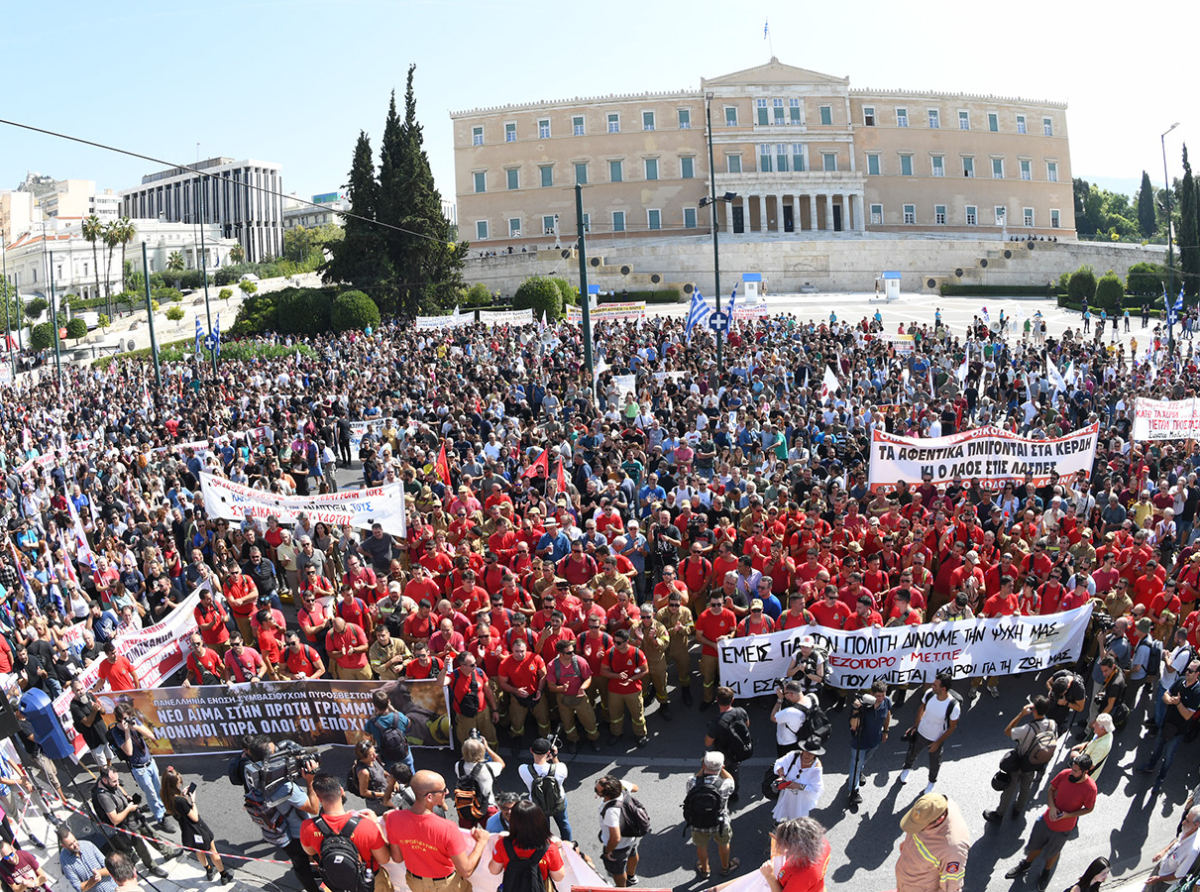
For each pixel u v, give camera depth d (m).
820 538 14.70
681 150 94.69
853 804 10.67
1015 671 12.88
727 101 94.69
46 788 11.84
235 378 42.34
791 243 82.69
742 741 10.28
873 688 10.54
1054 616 12.84
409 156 69.38
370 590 14.24
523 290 64.88
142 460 23.05
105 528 18.17
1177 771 11.45
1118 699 11.91
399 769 8.79
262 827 9.11
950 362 36.47
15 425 37.66
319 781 8.07
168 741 12.14
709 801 9.20
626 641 11.75
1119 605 13.43
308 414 28.45
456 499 17.50
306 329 68.06
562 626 12.05
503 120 96.19
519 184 96.12
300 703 11.98
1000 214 101.62
